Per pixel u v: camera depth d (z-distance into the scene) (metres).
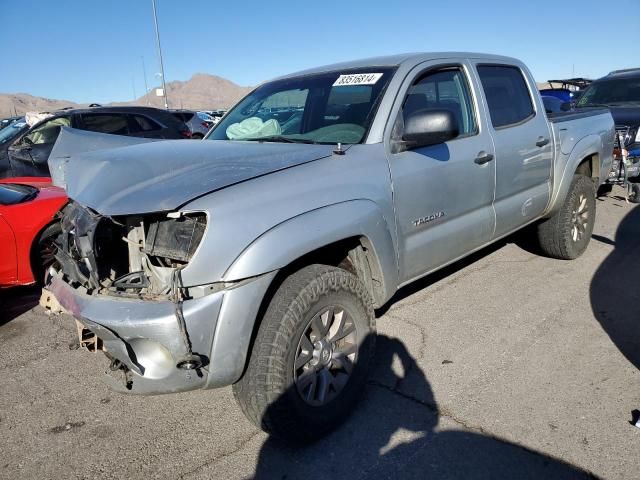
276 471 2.61
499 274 5.08
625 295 4.48
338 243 2.89
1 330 4.44
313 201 2.68
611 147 5.88
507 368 3.41
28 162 8.74
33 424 3.09
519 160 4.31
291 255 2.49
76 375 3.65
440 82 3.80
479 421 2.89
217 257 2.33
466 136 3.85
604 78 10.02
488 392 3.15
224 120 4.24
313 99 3.72
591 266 5.21
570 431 2.78
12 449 2.87
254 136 3.73
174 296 2.29
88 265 2.62
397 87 3.40
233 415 3.10
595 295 4.50
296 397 2.60
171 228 2.45
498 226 4.21
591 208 5.42
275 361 2.50
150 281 2.47
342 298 2.79
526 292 4.62
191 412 3.15
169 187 2.50
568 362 3.45
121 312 2.35
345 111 3.45
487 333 3.89
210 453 2.77
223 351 2.36
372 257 3.04
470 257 5.58
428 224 3.47
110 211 2.47
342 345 2.91
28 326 4.52
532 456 2.61
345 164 2.95
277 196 2.56
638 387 3.14
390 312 4.32
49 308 3.03
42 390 3.47
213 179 2.54
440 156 3.52
